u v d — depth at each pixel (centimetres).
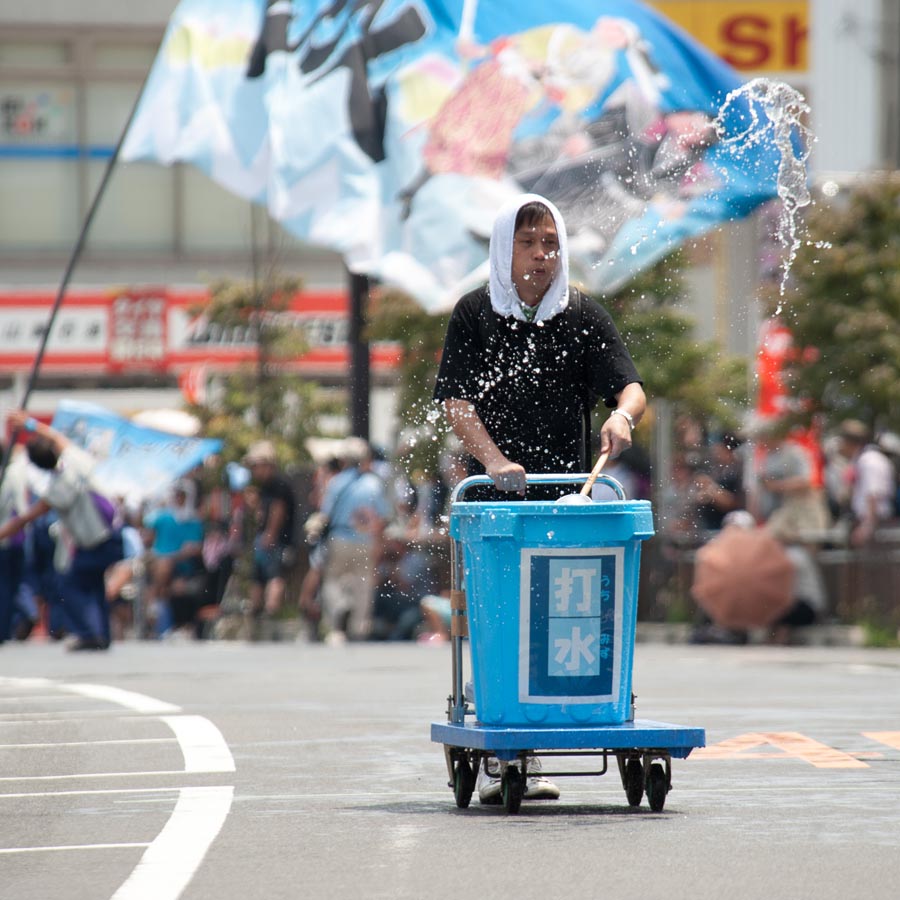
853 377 5616
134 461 5500
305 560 5991
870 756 2023
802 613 4688
